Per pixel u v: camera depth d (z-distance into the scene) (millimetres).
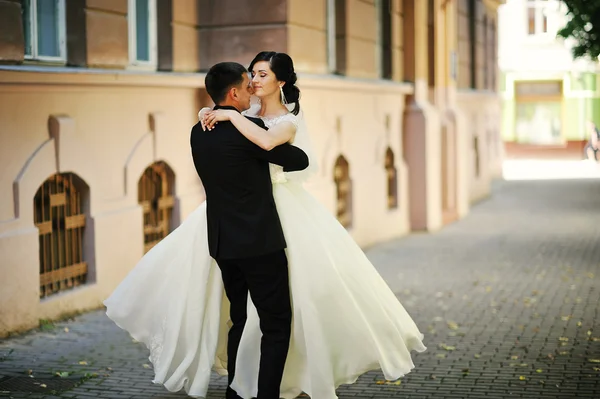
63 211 10141
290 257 6062
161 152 11648
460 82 26328
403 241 18062
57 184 10031
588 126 44062
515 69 45656
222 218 5953
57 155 9727
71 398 6953
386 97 18250
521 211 24047
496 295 12000
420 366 8070
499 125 35688
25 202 9273
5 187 9055
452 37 22125
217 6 13164
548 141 45969
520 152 46156
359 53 16656
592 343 9117
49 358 8219
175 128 11984
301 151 6039
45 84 9453
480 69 29219
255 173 5934
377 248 16984
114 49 10945
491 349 8812
